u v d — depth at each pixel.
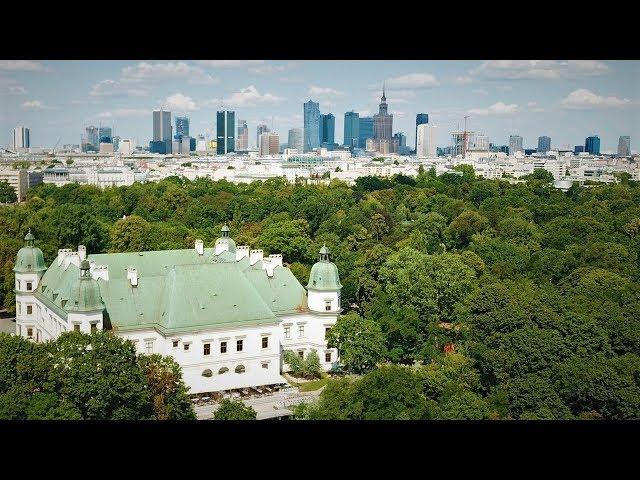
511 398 90.94
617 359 97.69
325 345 120.25
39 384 80.19
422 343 121.62
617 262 162.88
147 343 109.00
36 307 128.25
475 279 139.62
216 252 141.50
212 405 104.25
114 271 130.00
